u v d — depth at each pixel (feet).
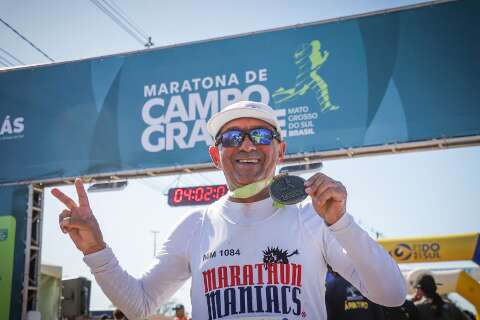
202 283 6.47
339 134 30.37
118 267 6.78
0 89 37.19
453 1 30.32
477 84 29.07
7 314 33.53
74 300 25.25
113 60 35.60
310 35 32.17
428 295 16.07
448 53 29.84
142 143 33.83
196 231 6.99
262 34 32.96
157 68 34.55
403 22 30.86
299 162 31.01
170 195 32.71
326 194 5.66
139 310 6.90
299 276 6.15
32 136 36.04
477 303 25.72
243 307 6.07
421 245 28.02
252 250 6.31
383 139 29.71
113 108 34.86
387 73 30.45
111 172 34.04
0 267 34.35
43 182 35.32
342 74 31.12
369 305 11.60
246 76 32.63
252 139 7.10
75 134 35.27
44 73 36.78
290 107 31.45
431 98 29.53
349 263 6.22
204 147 32.68
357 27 31.50
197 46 34.04
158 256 7.28
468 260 27.35
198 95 33.35
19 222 35.06
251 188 6.61
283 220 6.49
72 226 6.67
